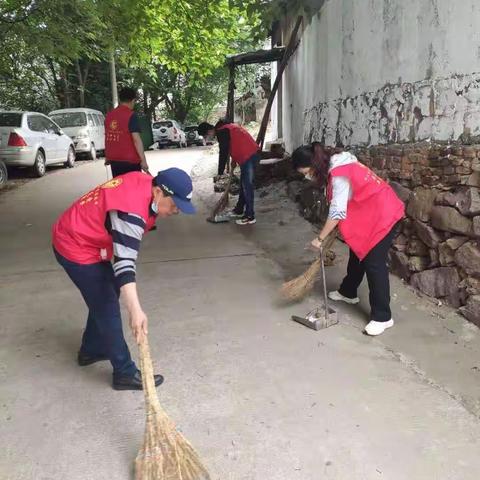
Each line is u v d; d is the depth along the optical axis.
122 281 2.59
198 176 11.68
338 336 3.79
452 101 4.16
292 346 3.65
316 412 2.89
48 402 3.07
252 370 3.34
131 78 25.02
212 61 11.84
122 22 10.36
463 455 2.54
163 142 23.17
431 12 4.35
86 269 2.95
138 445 2.69
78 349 3.72
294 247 5.94
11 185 11.21
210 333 3.87
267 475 2.45
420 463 2.49
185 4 9.68
